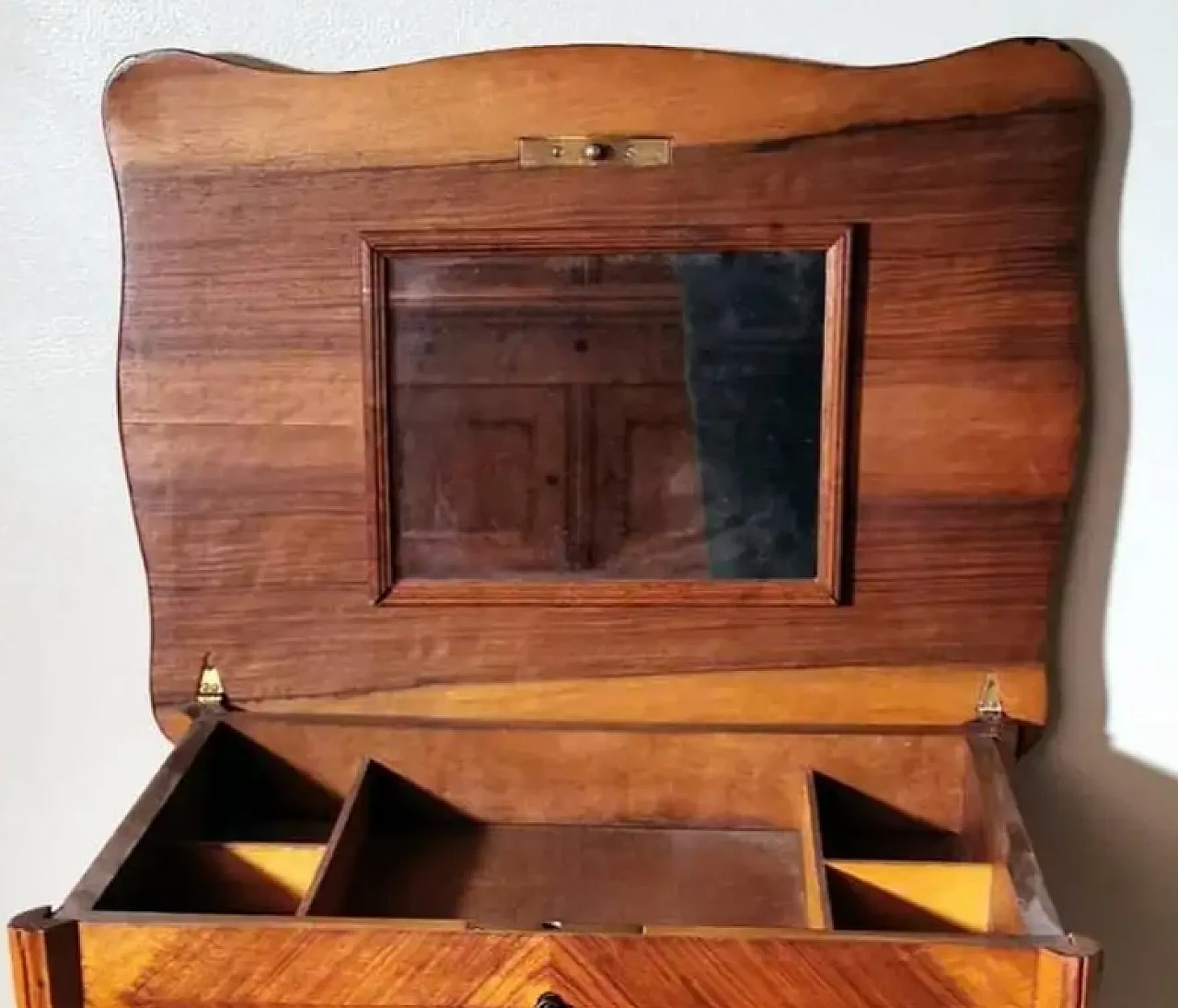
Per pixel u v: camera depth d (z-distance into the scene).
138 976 0.84
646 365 1.08
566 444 1.10
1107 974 1.20
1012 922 0.90
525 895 1.05
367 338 1.08
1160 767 1.16
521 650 1.13
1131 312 1.09
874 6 1.05
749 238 1.05
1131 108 1.05
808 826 1.04
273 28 1.06
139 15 1.07
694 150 1.05
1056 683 1.15
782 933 0.83
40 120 1.09
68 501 1.16
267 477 1.11
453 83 1.04
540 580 1.12
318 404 1.10
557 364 1.09
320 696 1.14
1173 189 1.06
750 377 1.08
